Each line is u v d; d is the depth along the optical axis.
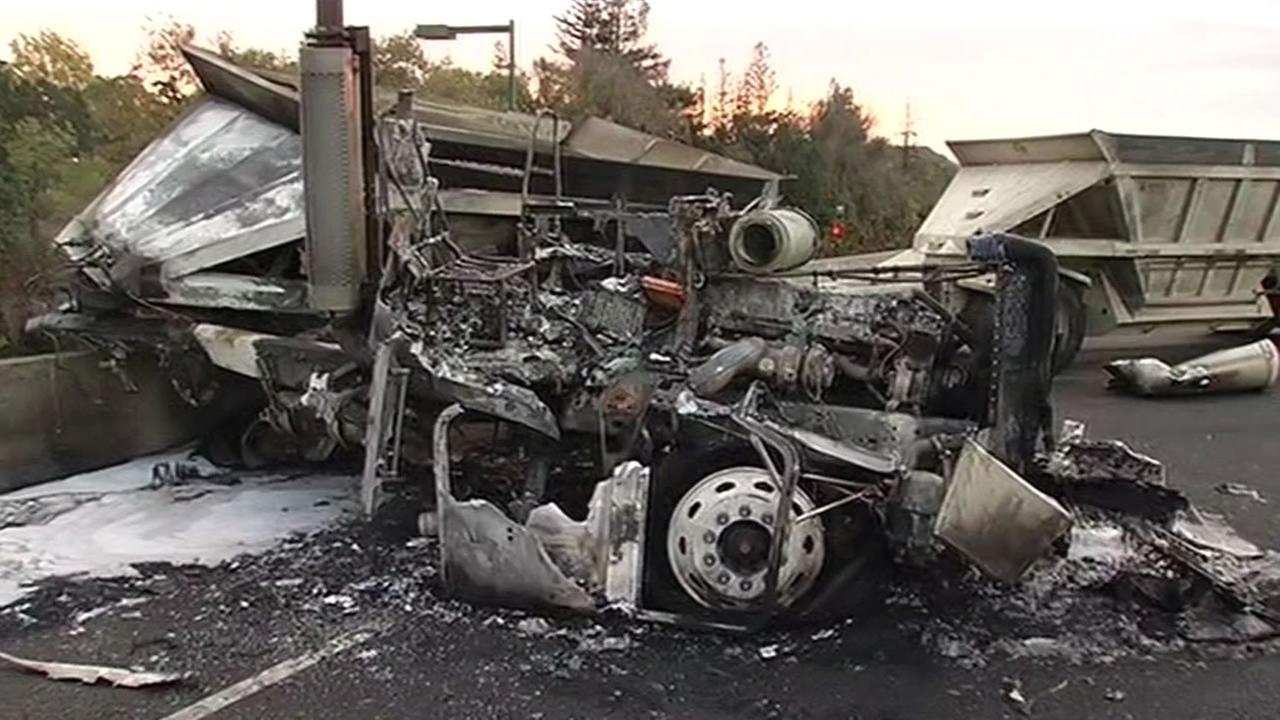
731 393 5.20
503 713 3.94
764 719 3.94
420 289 5.50
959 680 4.26
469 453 5.43
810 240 5.40
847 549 4.99
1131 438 8.85
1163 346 13.19
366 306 5.61
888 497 4.73
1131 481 5.79
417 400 5.35
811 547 4.67
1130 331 12.59
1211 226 12.41
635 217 6.23
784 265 5.24
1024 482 4.41
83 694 4.04
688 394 5.04
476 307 5.44
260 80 7.24
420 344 5.24
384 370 5.09
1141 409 10.21
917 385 5.20
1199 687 4.25
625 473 4.73
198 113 7.71
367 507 5.03
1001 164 13.10
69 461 6.90
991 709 4.05
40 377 6.68
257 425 6.98
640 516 4.70
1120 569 5.13
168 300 6.36
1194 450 8.43
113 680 4.13
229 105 7.64
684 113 23.89
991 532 4.42
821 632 4.64
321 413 5.68
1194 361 11.32
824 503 4.84
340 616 4.77
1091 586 5.14
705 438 4.93
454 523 4.75
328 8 5.43
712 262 5.42
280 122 7.28
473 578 4.77
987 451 4.65
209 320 6.52
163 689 4.09
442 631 4.61
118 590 5.04
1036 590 5.08
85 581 5.14
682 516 4.74
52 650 4.40
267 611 4.81
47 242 7.94
